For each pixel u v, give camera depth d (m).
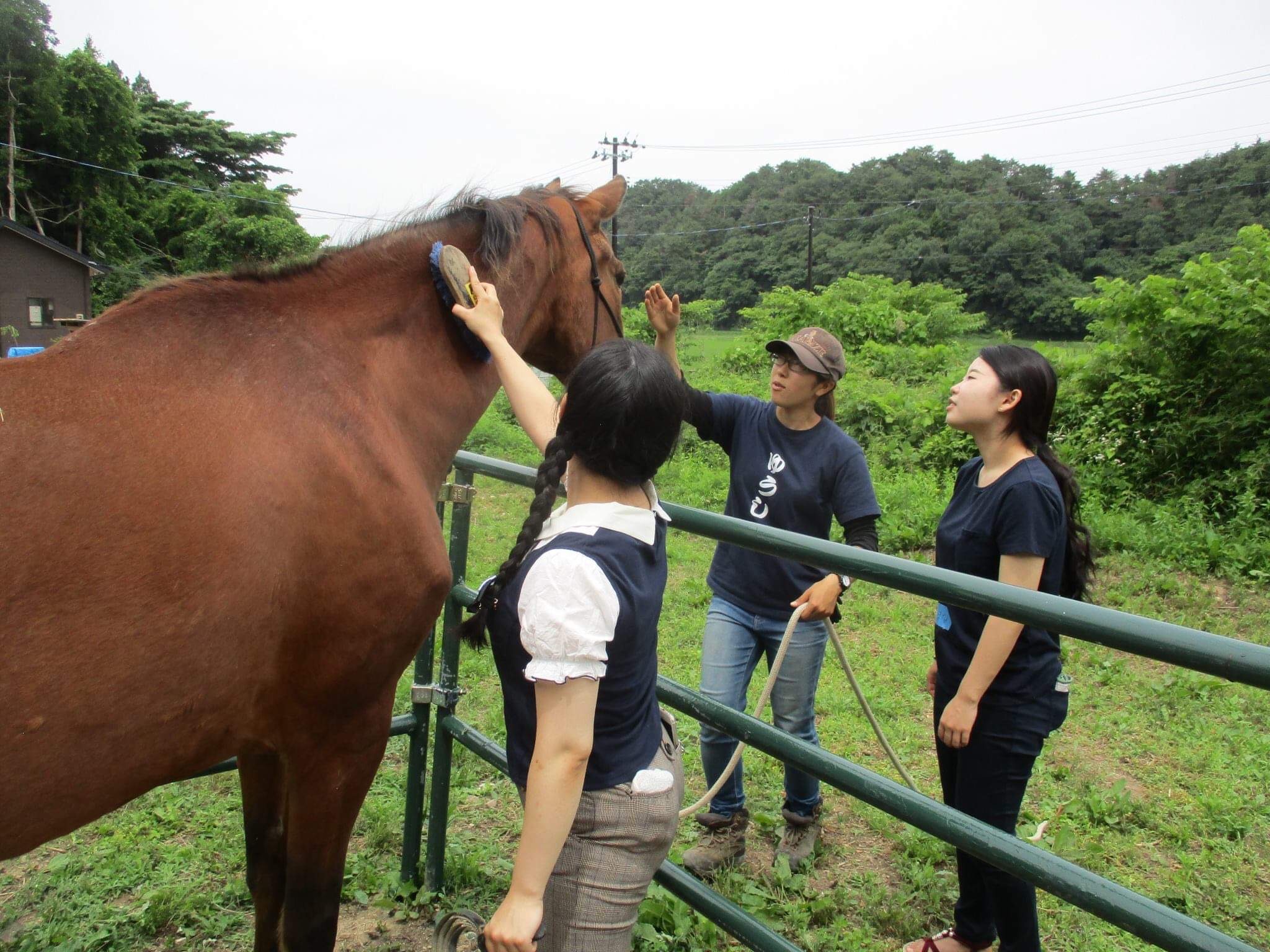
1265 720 4.05
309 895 1.74
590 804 1.34
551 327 2.31
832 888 2.83
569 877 1.36
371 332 1.72
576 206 2.37
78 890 2.55
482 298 1.82
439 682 2.59
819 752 1.53
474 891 2.70
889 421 9.79
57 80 27.75
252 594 1.37
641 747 1.37
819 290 23.02
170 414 1.35
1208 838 3.10
